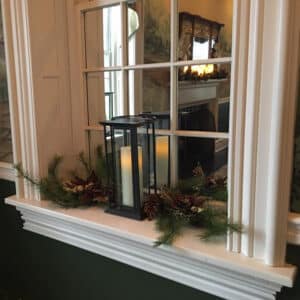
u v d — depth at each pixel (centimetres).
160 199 103
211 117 101
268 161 77
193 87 104
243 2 75
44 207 119
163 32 108
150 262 104
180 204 97
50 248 135
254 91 76
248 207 81
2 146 144
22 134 124
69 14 125
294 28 70
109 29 120
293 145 77
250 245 83
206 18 98
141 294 113
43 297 144
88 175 127
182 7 102
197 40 101
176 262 98
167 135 110
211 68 99
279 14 70
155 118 109
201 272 94
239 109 80
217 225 87
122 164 105
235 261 82
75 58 128
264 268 79
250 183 80
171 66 107
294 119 74
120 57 119
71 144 134
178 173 111
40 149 122
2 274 159
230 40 94
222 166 100
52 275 138
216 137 100
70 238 122
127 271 114
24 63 117
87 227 110
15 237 147
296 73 72
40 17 116
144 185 108
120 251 110
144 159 108
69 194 117
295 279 83
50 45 121
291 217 80
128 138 104
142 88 116
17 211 142
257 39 74
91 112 130
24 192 130
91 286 126
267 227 79
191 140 106
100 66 125
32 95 118
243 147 80
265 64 74
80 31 126
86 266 125
